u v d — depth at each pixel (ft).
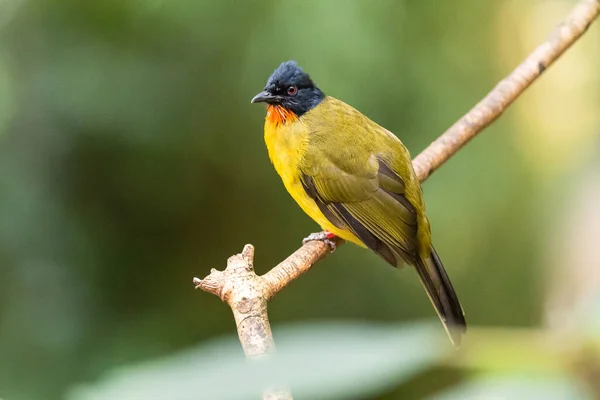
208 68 40.42
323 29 39.63
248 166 42.70
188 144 41.04
